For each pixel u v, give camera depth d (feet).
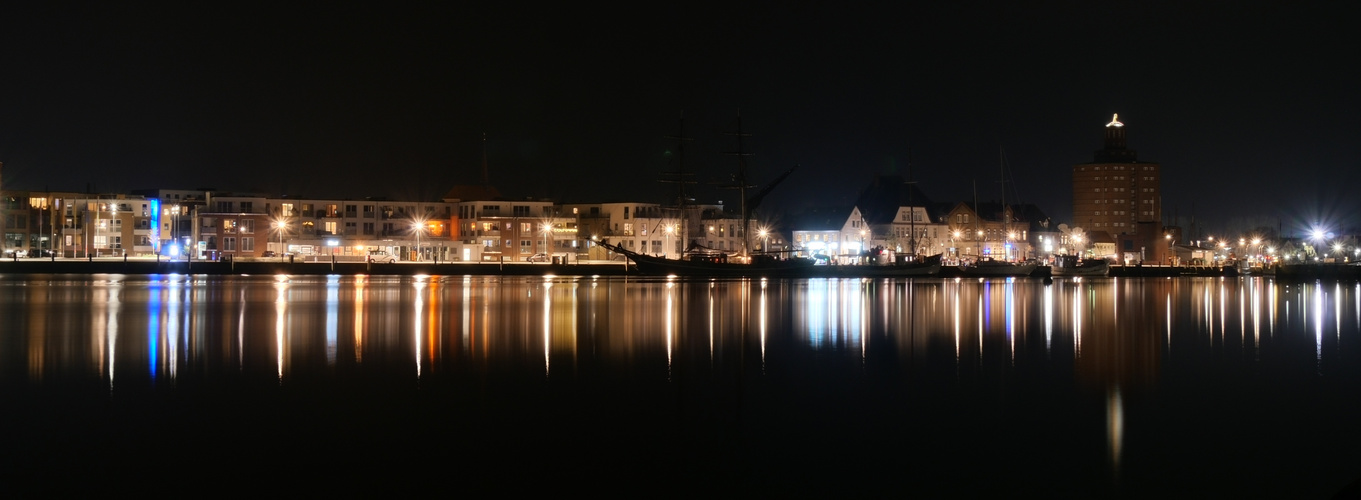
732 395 137.39
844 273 621.72
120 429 113.60
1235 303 345.92
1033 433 116.37
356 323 230.48
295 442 109.09
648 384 145.38
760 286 465.88
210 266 524.93
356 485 95.20
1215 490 96.63
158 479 95.86
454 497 92.48
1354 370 163.94
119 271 510.17
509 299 327.26
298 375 150.71
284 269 539.29
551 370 157.79
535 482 97.09
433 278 515.09
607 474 99.91
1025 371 161.17
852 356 178.19
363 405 128.06
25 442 107.76
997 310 297.74
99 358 167.32
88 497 90.63
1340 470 102.42
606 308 287.89
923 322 249.75
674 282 504.02
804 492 95.61
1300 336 219.82
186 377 147.84
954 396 137.90
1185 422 121.90
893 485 97.66
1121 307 319.06
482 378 149.28
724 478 99.25
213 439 109.81
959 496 94.79
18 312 256.11
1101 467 103.35
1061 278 655.76
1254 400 135.54
